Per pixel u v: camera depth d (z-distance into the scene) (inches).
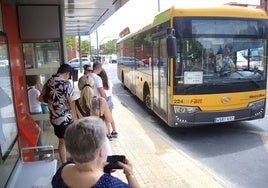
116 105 473.7
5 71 158.1
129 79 598.9
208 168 223.1
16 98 192.9
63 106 193.3
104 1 274.1
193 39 284.5
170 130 334.3
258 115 309.1
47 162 157.1
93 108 155.9
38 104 248.2
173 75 286.2
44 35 261.3
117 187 65.9
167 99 302.7
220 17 288.0
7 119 152.5
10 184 133.8
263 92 307.3
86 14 363.6
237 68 295.3
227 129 330.0
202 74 287.9
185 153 254.2
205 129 332.5
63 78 196.4
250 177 205.9
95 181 66.2
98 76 248.2
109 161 84.2
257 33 298.4
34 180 136.4
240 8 296.7
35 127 210.7
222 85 291.3
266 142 280.2
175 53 274.8
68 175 69.2
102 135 68.7
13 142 157.8
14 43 209.6
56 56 265.0
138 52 477.4
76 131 67.3
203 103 290.0
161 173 197.9
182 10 282.7
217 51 289.7
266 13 302.2
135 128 321.4
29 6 254.8
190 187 177.0
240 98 297.4
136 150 247.3
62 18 263.7
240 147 268.8
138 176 193.9
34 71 257.6
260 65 303.1
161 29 321.1
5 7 187.6
